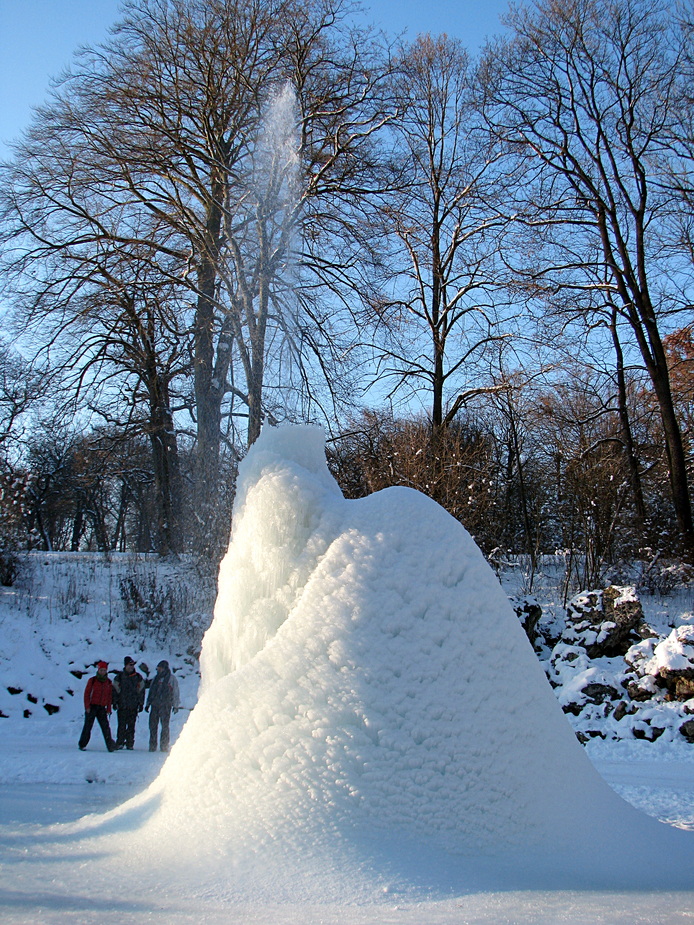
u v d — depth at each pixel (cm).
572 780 419
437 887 329
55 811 626
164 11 2131
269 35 2202
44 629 1772
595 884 352
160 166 2206
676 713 1345
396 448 2375
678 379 2884
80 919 287
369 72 2244
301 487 464
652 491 2852
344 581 430
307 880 328
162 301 2200
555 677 1702
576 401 3006
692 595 2405
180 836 374
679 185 2492
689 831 448
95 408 2444
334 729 388
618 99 2547
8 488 2147
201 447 2306
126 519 5741
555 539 3145
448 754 385
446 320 2819
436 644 411
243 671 421
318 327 2284
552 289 2539
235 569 472
